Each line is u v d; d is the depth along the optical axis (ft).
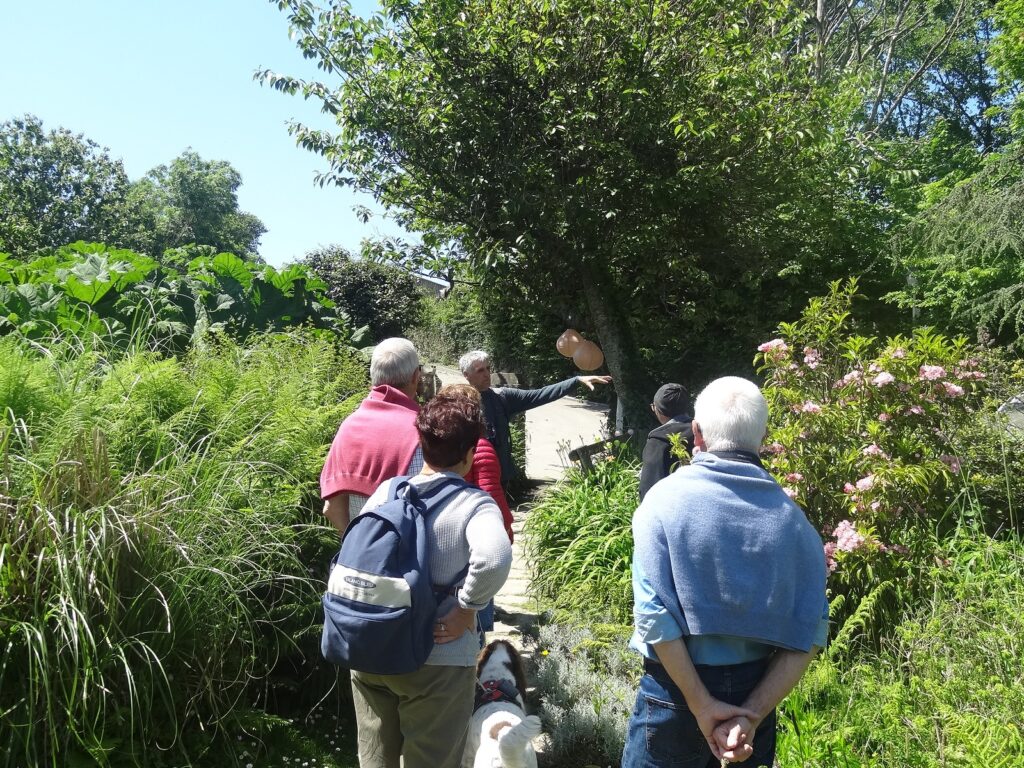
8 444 9.51
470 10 32.48
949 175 57.77
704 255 37.47
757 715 6.95
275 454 12.71
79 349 13.99
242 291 31.22
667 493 7.47
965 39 94.79
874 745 9.39
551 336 60.23
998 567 12.53
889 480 13.33
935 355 15.10
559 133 32.58
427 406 8.99
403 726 8.60
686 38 33.09
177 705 9.68
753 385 7.91
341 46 32.48
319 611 11.99
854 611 12.78
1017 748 7.80
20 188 159.63
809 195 35.88
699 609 7.04
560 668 14.14
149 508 9.55
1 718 8.21
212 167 212.43
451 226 36.42
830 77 42.45
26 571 8.61
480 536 8.14
